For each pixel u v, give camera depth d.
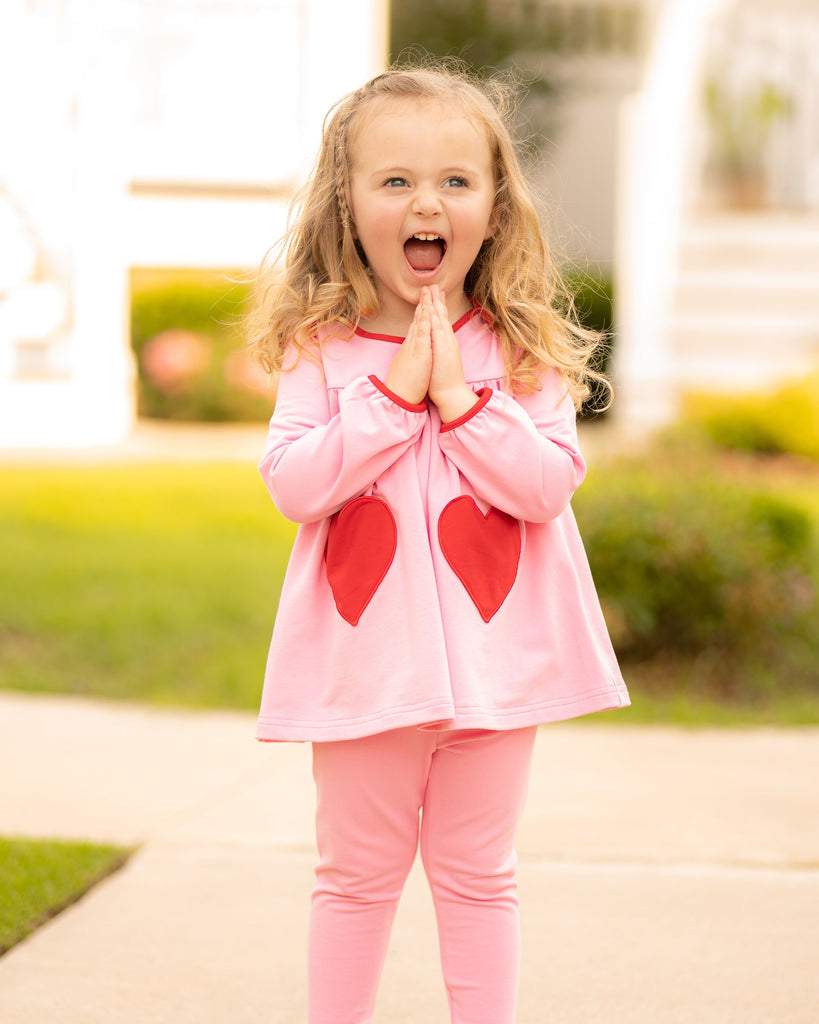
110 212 9.64
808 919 2.76
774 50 11.62
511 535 1.99
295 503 1.94
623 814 3.46
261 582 5.91
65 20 9.48
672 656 5.17
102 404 9.66
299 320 2.08
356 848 1.95
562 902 2.84
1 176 9.62
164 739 4.24
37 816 3.42
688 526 5.09
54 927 2.69
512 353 2.08
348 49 9.53
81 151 9.55
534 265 2.14
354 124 2.03
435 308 1.98
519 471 1.93
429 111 1.99
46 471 7.82
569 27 12.50
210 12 9.86
